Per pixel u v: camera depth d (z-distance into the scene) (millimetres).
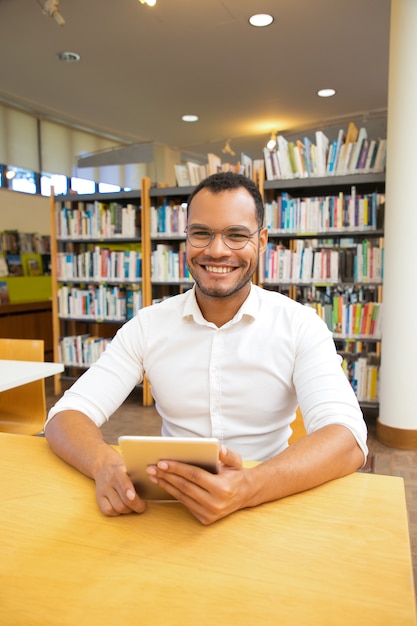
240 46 4562
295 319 1230
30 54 4734
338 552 713
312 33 4305
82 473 993
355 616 582
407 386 3279
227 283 1178
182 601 614
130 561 701
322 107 6395
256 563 690
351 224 3703
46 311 6289
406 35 3066
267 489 844
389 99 3223
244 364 1217
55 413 1164
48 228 6801
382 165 3590
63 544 747
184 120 6918
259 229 1215
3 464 1045
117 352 1318
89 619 586
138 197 4477
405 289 3229
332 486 925
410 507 2432
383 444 3408
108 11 3914
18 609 604
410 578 653
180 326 1269
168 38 4402
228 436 1242
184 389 1262
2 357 2389
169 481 789
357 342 3939
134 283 4461
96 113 6574
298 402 1213
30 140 6469
